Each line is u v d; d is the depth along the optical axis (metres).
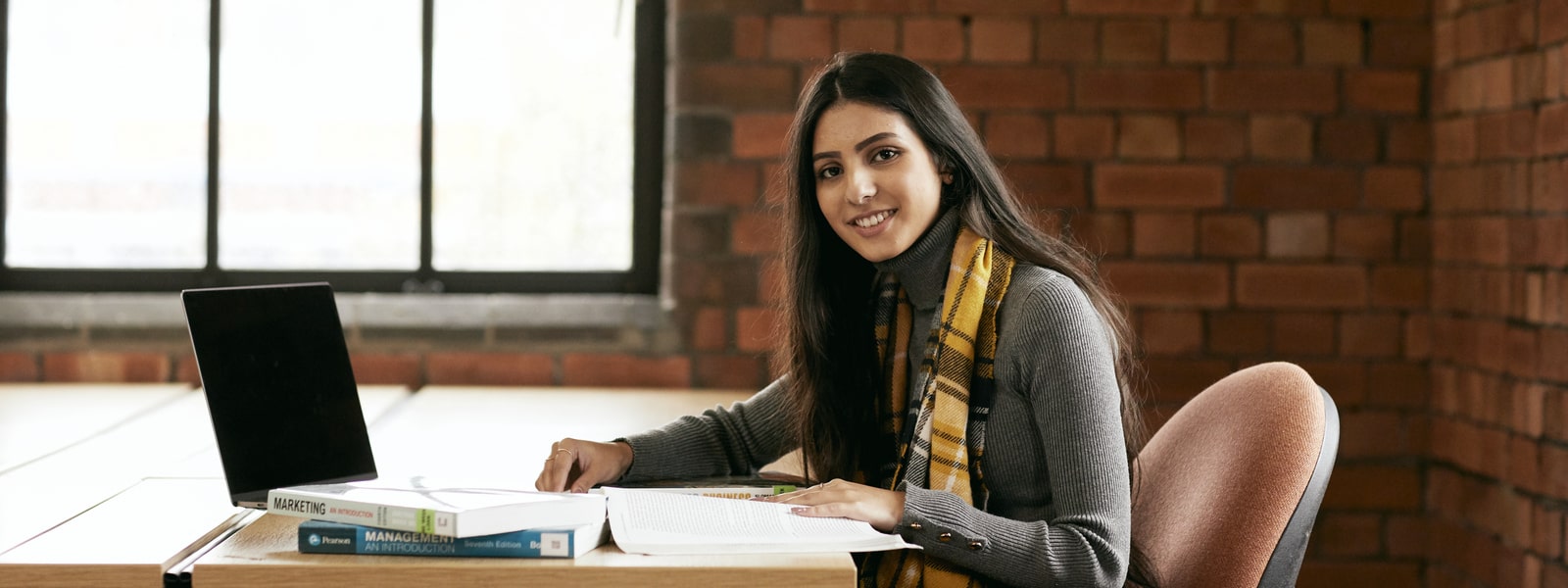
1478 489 2.80
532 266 3.10
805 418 1.70
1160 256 2.99
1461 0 2.85
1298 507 1.45
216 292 1.42
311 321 1.50
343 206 3.06
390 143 3.06
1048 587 1.33
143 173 3.04
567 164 3.09
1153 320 3.00
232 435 1.40
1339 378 3.01
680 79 2.96
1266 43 2.97
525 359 3.04
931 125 1.55
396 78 3.05
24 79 3.03
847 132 1.54
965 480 1.46
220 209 3.05
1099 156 2.97
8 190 3.03
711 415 1.80
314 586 1.16
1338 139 2.98
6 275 3.04
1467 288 2.84
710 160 2.97
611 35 3.08
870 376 1.70
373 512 1.19
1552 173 2.49
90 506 1.48
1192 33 2.96
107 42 3.03
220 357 1.41
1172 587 1.51
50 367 2.97
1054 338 1.42
